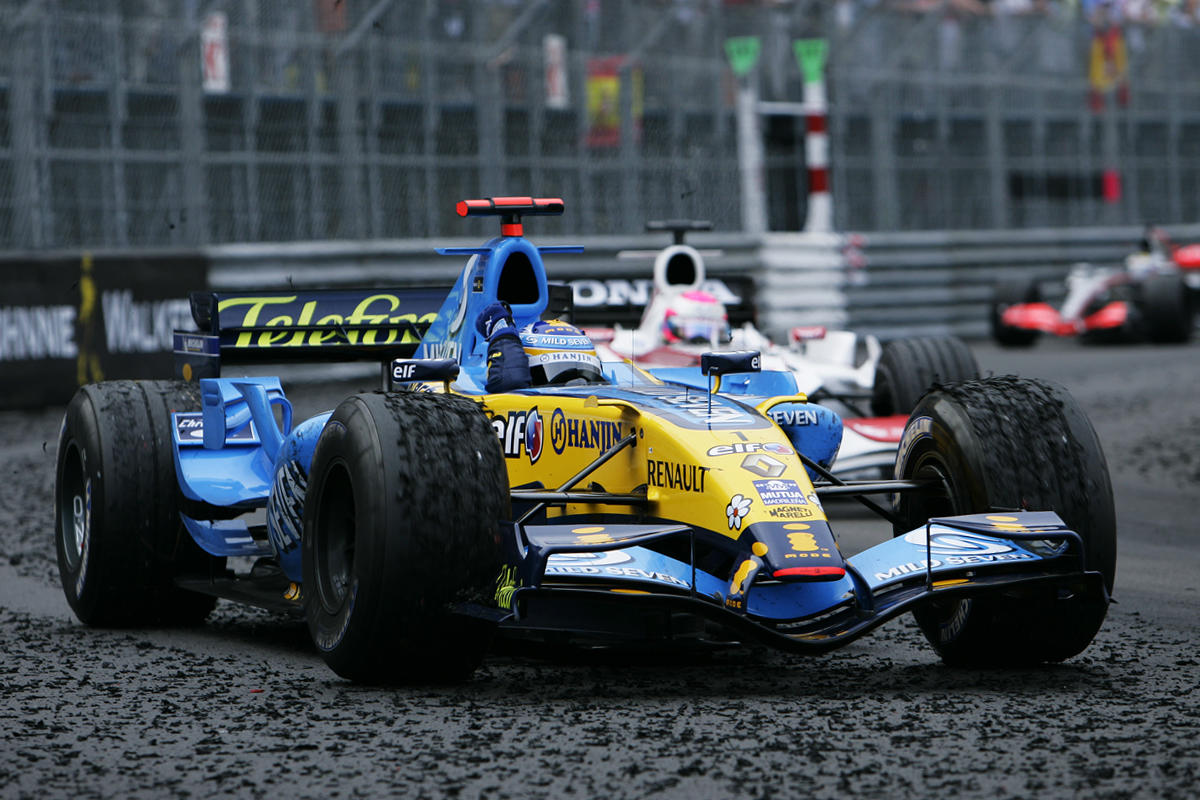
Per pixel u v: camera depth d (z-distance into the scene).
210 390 23.94
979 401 19.42
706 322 35.44
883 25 82.75
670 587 17.02
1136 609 23.69
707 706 17.20
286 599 21.53
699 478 18.20
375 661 17.92
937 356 37.22
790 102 82.19
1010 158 90.38
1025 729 15.81
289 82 64.81
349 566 18.77
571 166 71.19
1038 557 17.67
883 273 82.88
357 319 25.72
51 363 57.88
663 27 73.25
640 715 16.75
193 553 24.17
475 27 68.94
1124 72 93.69
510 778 14.28
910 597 17.16
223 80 63.22
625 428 19.52
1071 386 61.72
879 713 16.69
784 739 15.55
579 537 16.75
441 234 68.94
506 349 21.92
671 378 26.22
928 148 86.69
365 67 66.38
